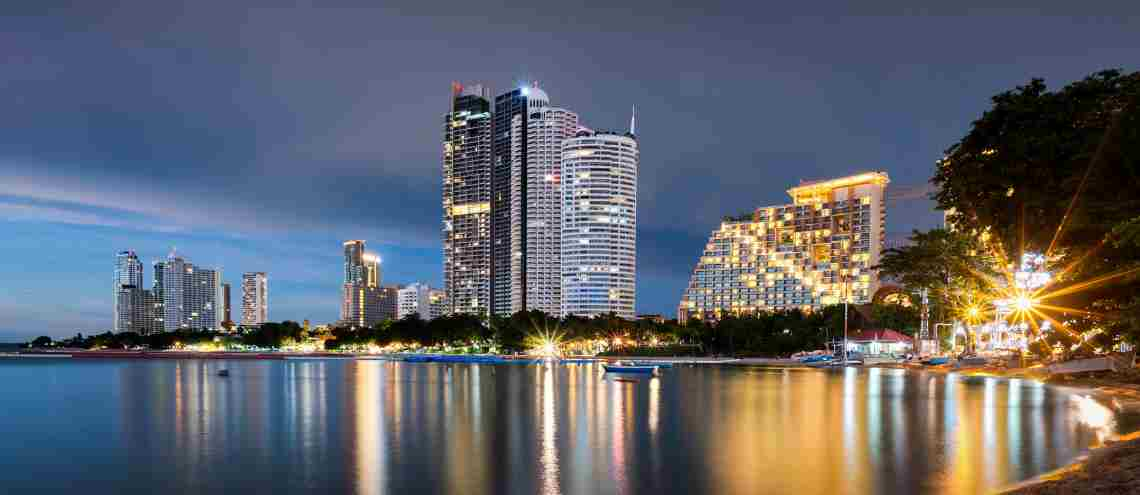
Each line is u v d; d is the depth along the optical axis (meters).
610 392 94.50
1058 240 53.75
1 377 163.00
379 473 40.69
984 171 67.00
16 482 41.62
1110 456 36.22
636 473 39.00
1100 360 88.06
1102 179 51.53
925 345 182.88
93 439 57.62
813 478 36.22
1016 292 80.81
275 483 39.34
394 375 150.50
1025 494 29.44
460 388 105.88
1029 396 71.25
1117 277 48.91
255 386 117.50
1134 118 50.16
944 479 35.00
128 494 38.19
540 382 119.00
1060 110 62.53
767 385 100.31
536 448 47.75
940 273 144.50
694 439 50.03
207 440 55.28
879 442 45.78
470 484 37.44
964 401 68.06
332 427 60.66
